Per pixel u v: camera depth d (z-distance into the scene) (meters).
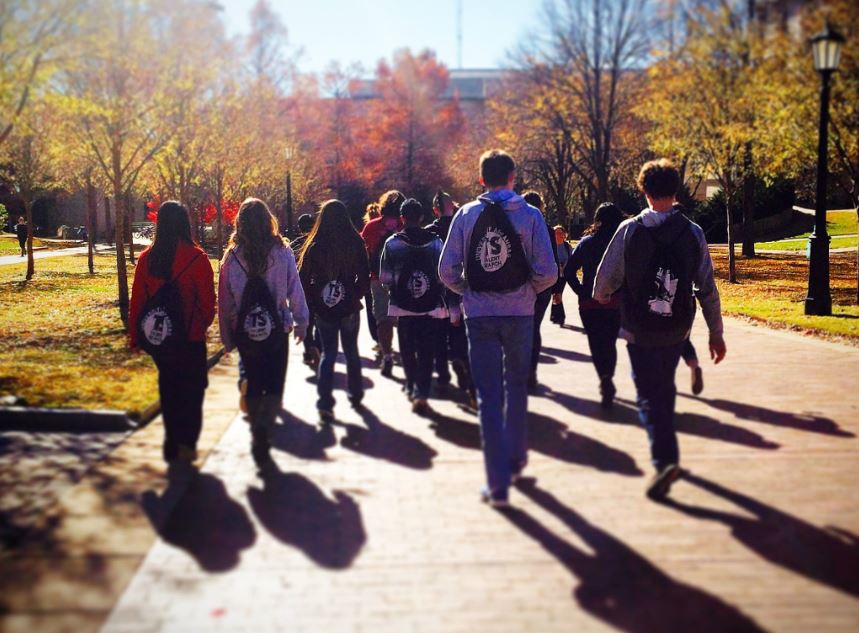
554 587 3.53
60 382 7.60
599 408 7.13
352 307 6.74
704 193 47.84
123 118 12.09
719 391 7.63
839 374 8.42
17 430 6.18
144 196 29.80
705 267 4.80
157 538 4.09
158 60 11.79
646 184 4.78
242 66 16.69
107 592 3.48
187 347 5.22
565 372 8.99
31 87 8.70
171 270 5.23
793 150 14.92
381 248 8.69
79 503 4.58
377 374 8.96
